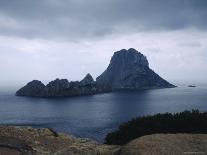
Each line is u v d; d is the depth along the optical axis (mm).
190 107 180500
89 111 184375
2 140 16844
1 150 15680
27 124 131750
